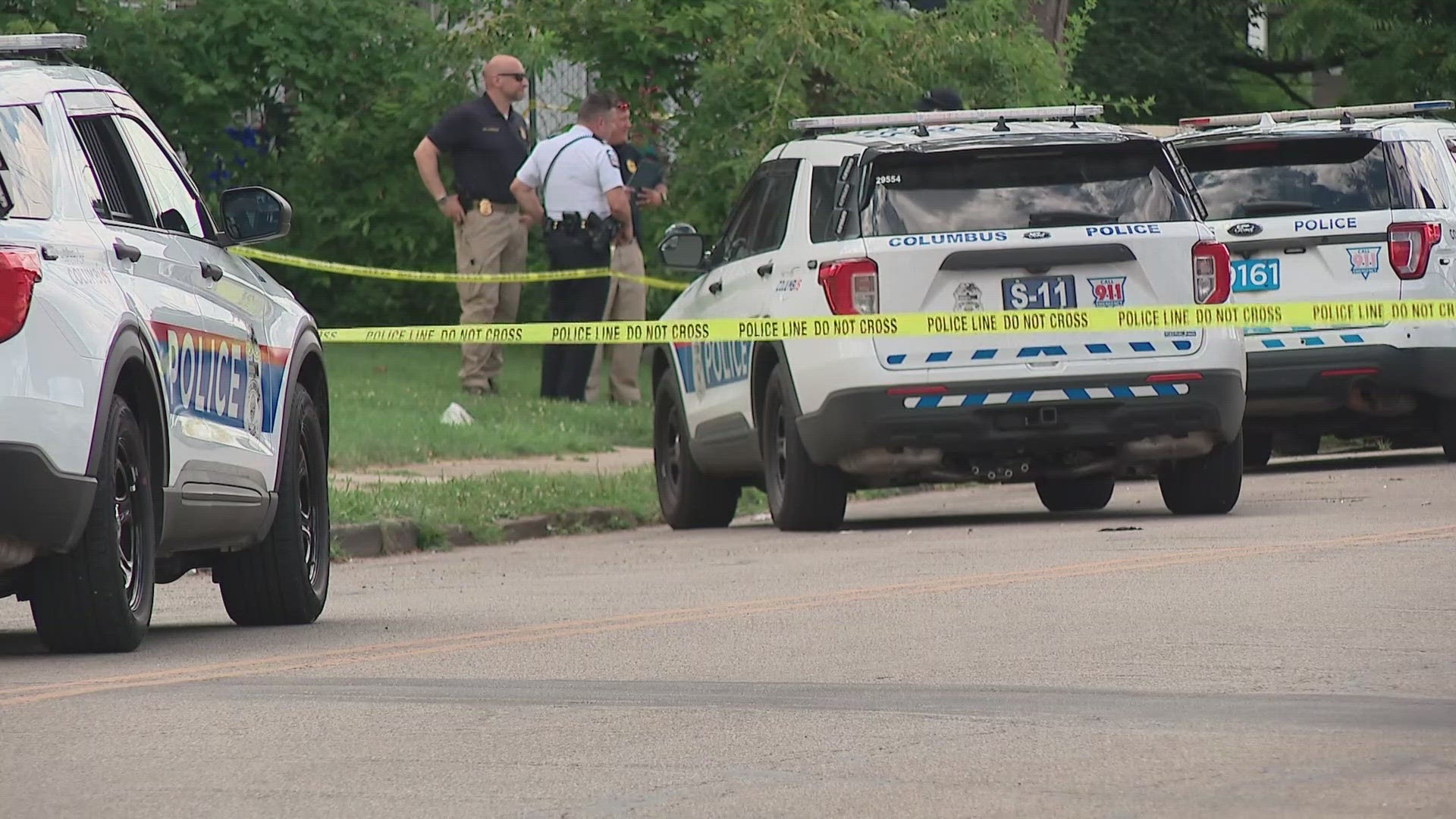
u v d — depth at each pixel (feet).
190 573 141.49
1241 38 446.19
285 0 287.89
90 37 284.41
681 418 174.70
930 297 143.23
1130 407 143.13
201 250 102.06
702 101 285.43
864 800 58.18
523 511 171.73
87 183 92.53
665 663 84.64
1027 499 191.72
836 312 143.95
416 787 60.95
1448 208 185.68
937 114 155.43
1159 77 422.41
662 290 288.10
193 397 95.96
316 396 116.26
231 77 287.69
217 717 72.74
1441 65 333.62
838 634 91.40
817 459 147.13
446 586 127.44
